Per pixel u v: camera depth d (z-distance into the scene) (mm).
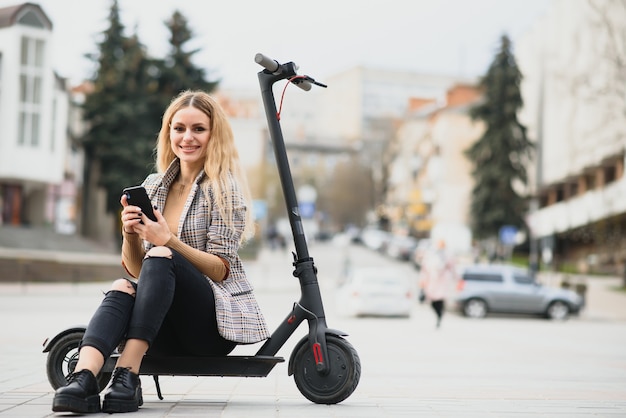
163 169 6438
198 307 5832
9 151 55625
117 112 62250
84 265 49438
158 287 5625
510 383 9547
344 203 139750
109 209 63656
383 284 30484
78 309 28453
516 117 67062
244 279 6293
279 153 6668
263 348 6289
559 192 76750
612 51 41875
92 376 5449
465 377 10430
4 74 55469
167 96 64375
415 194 101812
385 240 90000
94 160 65188
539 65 76438
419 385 9039
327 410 6102
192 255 5883
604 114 45875
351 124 186375
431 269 24672
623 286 51062
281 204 120562
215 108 6301
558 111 70562
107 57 64438
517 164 66562
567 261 68688
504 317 34906
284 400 6820
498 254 66438
